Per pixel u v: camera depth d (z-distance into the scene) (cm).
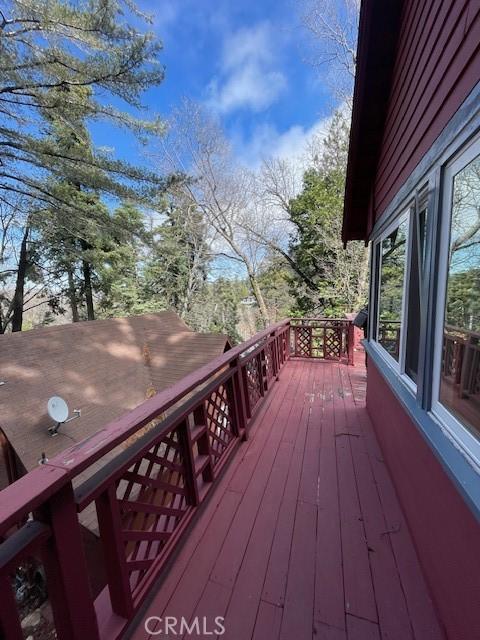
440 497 142
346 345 639
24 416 566
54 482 89
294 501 217
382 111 293
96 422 648
